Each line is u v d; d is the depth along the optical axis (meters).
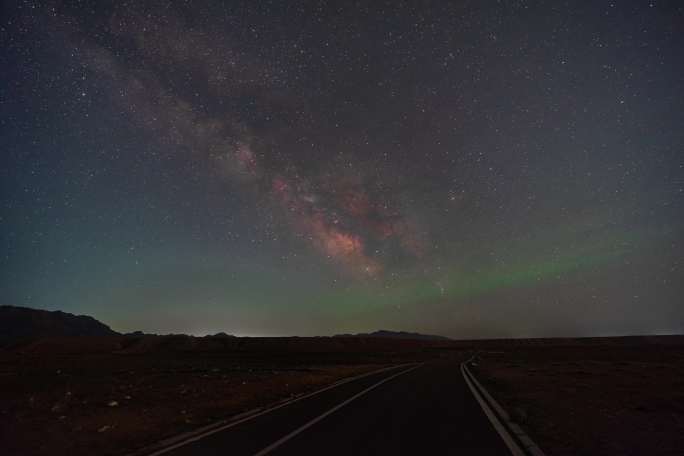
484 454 7.78
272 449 8.12
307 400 15.77
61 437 9.93
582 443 8.70
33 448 8.94
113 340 121.62
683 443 8.76
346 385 21.39
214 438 9.22
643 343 109.62
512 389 18.73
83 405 15.16
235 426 10.63
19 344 105.25
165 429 10.68
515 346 113.44
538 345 115.38
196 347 115.88
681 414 12.37
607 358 51.75
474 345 128.88
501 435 9.40
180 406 14.71
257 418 11.84
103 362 56.59
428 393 17.64
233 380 25.31
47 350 100.88
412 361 52.84
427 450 8.05
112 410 13.93
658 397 16.02
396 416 11.99
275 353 89.69
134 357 74.88
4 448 8.95
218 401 15.91
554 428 10.21
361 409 13.38
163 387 21.62
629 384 20.78
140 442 9.27
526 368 33.50
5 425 11.34
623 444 8.63
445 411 12.89
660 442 8.83
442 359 54.34
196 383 23.66
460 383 21.84
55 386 23.42
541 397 16.05
